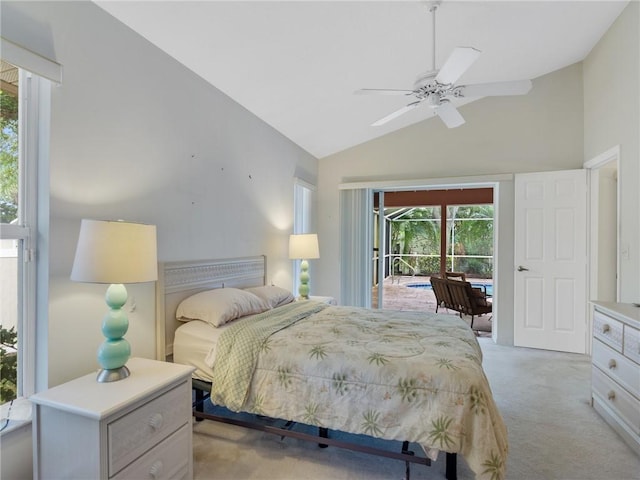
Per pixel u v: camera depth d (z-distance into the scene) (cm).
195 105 269
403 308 663
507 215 430
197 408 237
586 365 355
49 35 167
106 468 132
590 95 381
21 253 165
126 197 210
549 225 408
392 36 267
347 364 175
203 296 247
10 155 162
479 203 720
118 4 193
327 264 512
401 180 473
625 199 308
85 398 140
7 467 150
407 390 161
